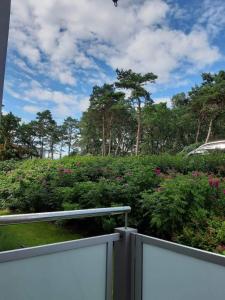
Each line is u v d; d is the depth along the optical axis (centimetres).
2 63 96
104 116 3350
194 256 114
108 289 130
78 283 121
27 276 107
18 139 1866
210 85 2425
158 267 127
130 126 3597
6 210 626
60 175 588
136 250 137
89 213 128
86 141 3609
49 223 486
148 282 130
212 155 810
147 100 3158
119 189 434
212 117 2461
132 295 135
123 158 808
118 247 137
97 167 609
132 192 427
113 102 3191
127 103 3203
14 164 1085
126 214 146
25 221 108
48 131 3078
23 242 386
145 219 394
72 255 120
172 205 359
